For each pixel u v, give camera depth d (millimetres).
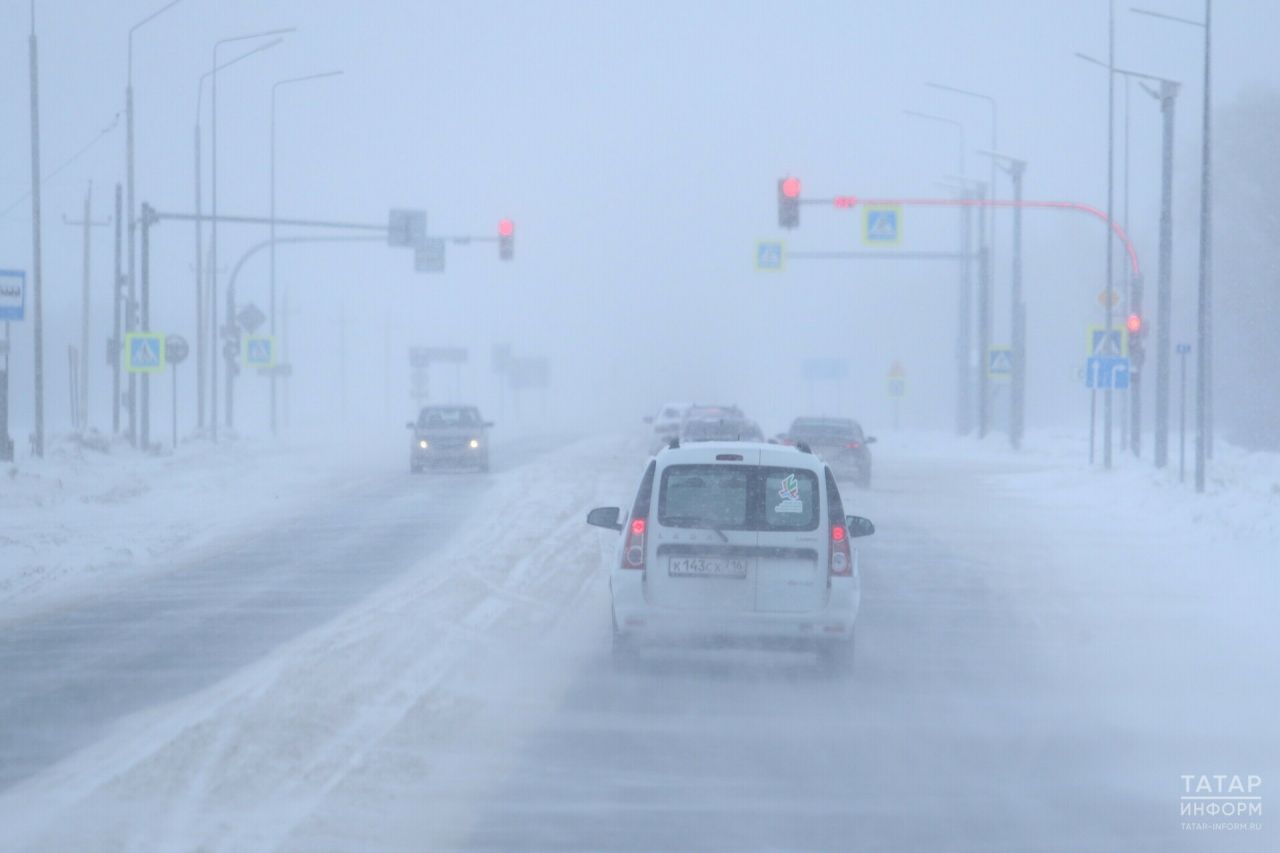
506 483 103312
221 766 24656
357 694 30703
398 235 121500
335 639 37156
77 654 35969
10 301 81375
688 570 33469
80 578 51094
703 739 28250
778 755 27078
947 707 31453
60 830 21047
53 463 98312
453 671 33812
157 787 23406
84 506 79875
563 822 22578
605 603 45594
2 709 29484
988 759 26906
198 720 28031
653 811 23297
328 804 22891
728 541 33406
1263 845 21844
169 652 36188
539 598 46156
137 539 64062
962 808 23703
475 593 46312
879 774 25812
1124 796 24516
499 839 21656
